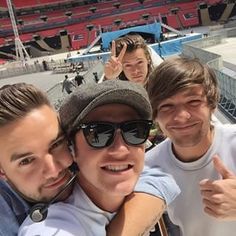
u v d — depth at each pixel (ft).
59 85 14.43
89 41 74.38
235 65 20.92
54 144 1.47
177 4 74.54
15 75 47.37
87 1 77.61
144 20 74.49
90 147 1.50
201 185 2.15
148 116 1.60
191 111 2.39
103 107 1.53
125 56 4.77
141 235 1.65
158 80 2.39
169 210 2.62
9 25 74.28
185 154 2.54
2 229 1.50
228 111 10.95
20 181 1.46
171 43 41.83
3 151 1.41
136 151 1.56
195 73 2.34
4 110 1.38
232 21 69.00
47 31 75.25
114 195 1.58
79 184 1.61
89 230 1.51
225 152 2.54
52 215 1.48
